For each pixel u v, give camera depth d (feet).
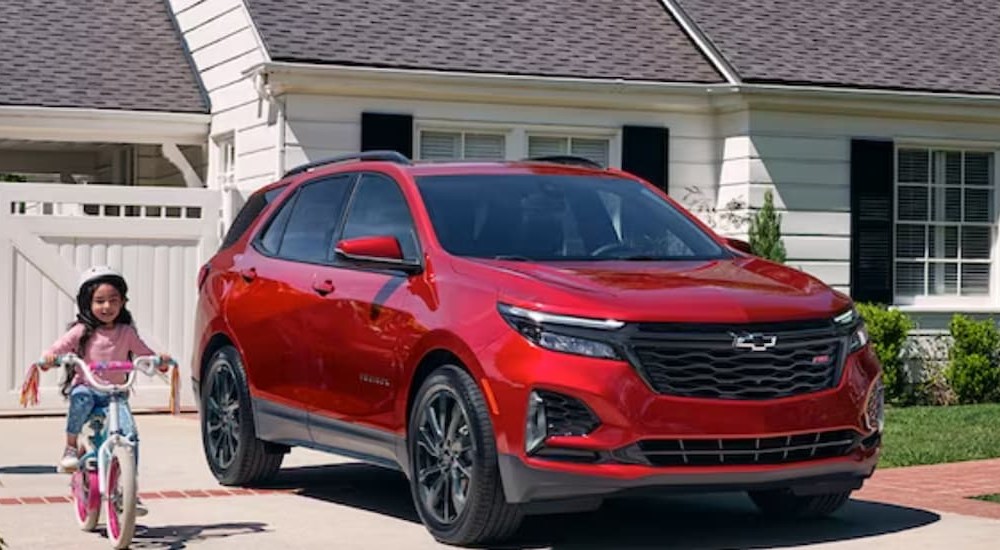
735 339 26.48
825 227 61.11
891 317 59.41
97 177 79.25
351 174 33.32
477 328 27.07
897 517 30.81
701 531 29.45
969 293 64.34
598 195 32.07
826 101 60.54
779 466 26.68
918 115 62.54
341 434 31.09
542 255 29.76
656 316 26.22
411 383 28.76
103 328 28.60
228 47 61.62
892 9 68.39
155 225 52.31
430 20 60.54
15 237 50.80
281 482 36.19
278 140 55.72
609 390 25.79
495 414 26.48
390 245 29.45
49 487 35.09
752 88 59.16
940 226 63.77
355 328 30.42
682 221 32.35
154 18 69.82
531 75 57.98
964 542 27.61
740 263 30.71
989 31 68.54
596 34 62.59
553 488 26.05
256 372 34.09
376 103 56.80
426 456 28.32
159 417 51.08
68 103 61.46
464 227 30.04
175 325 52.65
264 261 34.60
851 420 27.45
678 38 63.72
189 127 63.21
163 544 27.81
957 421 50.80
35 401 28.86
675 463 26.12
